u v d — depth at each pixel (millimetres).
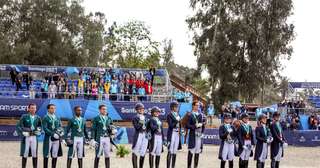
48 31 64125
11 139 29906
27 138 15727
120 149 22641
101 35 68188
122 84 34438
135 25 62844
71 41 65938
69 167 15852
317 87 45188
